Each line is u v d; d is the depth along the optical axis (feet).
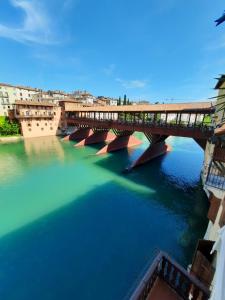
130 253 40.11
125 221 51.44
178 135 80.53
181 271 20.68
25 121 174.81
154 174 86.38
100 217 53.21
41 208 57.62
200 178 81.20
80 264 37.17
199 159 111.14
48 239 44.04
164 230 47.93
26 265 36.88
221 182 35.22
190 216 54.34
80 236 45.21
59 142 158.71
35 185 74.28
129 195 66.59
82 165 98.53
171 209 57.88
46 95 280.31
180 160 108.47
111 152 125.29
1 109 218.18
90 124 143.43
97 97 404.98
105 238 44.65
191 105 81.46
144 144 156.97
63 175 84.79
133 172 88.43
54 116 192.95
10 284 33.14
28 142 157.17
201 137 71.31
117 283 33.32
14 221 51.03
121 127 111.86
